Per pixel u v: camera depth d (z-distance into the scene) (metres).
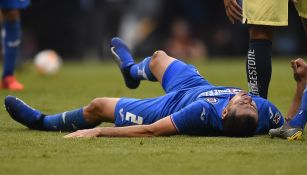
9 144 12.41
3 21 23.48
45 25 52.38
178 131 13.20
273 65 46.06
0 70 39.59
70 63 51.88
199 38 56.31
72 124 14.25
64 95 22.52
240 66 45.03
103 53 53.12
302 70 13.88
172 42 55.56
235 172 10.11
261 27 15.11
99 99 14.19
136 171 10.18
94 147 12.03
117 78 32.94
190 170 10.24
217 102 13.43
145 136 13.12
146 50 55.69
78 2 51.78
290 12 55.16
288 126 13.10
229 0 15.46
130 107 13.92
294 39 56.75
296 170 10.22
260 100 13.84
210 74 35.94
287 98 21.91
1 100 20.02
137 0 54.47
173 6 55.91
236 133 13.29
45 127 14.44
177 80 14.54
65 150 11.76
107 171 10.17
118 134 13.09
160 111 13.75
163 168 10.38
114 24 52.03
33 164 10.64
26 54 51.91
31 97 21.39
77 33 52.62
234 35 56.84
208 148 11.98
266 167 10.41
